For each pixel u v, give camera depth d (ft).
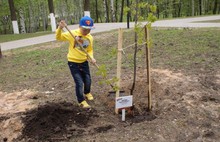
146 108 16.40
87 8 67.67
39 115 15.29
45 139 13.79
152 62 26.32
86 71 17.06
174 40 35.12
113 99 17.49
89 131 14.24
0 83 24.14
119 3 146.51
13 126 15.06
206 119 15.07
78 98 16.65
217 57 27.04
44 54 35.22
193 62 25.59
